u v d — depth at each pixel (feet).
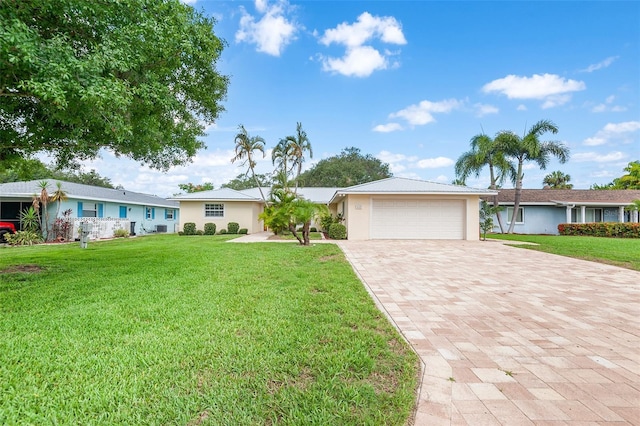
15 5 14.55
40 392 7.75
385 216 53.47
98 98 14.37
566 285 20.67
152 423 6.72
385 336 11.75
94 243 51.08
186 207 76.18
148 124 20.98
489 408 7.45
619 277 23.24
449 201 53.42
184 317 13.37
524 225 77.66
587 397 7.96
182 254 33.14
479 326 13.09
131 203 80.12
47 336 11.21
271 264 27.07
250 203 77.15
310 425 6.76
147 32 17.54
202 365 9.25
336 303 15.74
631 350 10.80
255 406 7.36
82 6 15.24
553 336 12.03
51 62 13.60
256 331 11.89
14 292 17.43
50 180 65.67
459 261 30.37
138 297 16.43
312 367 9.24
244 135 87.30
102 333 11.51
